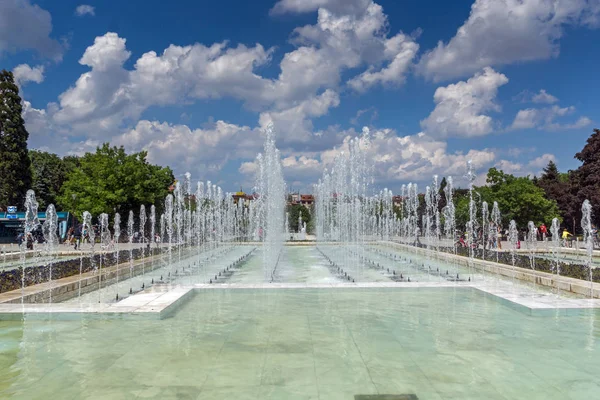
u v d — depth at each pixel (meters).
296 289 11.15
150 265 18.44
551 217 32.53
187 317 8.41
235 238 41.50
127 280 14.77
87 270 14.49
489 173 33.78
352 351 6.29
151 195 37.81
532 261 16.08
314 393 4.84
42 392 4.89
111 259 17.91
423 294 10.76
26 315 8.23
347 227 32.53
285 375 5.37
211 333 7.25
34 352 6.27
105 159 36.47
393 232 41.25
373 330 7.43
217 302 9.83
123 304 8.84
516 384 5.11
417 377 5.31
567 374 5.43
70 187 37.41
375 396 4.76
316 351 6.29
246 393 4.84
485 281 13.93
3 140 37.56
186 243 35.22
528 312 8.58
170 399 4.69
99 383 5.14
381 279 14.79
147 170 38.62
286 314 8.64
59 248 27.34
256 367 5.64
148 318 8.20
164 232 40.34
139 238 38.56
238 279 15.04
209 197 31.80
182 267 18.97
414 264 19.72
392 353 6.21
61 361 5.89
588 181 39.41
